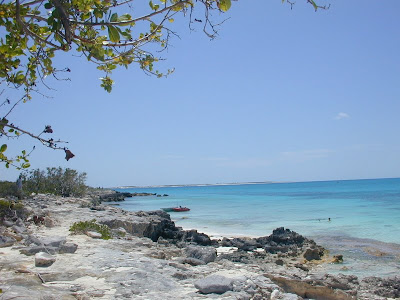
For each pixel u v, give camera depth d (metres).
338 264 19.14
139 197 108.50
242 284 9.14
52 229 17.48
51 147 4.34
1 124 4.18
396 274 16.88
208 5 4.65
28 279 8.83
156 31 5.44
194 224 37.22
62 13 3.97
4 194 29.22
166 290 8.66
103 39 4.74
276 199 82.81
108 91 6.21
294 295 8.80
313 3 4.02
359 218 40.06
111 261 10.81
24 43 4.56
